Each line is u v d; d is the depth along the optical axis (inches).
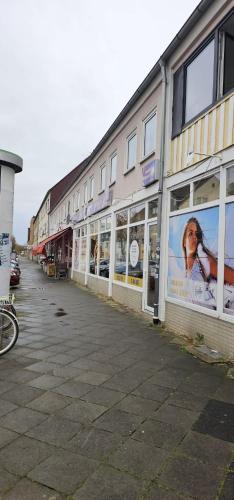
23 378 193.8
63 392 175.8
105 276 581.3
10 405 161.2
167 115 335.3
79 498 103.0
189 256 290.8
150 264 382.9
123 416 151.9
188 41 297.4
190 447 129.0
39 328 320.8
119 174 505.0
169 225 328.8
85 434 136.9
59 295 583.2
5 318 238.8
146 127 409.4
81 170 793.6
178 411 157.1
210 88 272.7
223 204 245.1
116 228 521.0
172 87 332.8
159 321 337.4
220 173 250.5
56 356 234.2
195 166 282.8
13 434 136.5
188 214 295.3
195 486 108.4
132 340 278.4
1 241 276.8
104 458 121.6
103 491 105.7
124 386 184.4
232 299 232.4
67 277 998.4
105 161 600.7
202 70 285.9
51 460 120.1
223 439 134.6
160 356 236.2
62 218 1237.7
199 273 274.5
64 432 138.1
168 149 333.1
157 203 364.5
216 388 182.9
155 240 368.8
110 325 335.6
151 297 373.7
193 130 289.1
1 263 275.0
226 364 219.5
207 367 214.7
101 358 231.1
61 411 155.7
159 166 343.9
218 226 250.8
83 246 788.0
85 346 259.8
